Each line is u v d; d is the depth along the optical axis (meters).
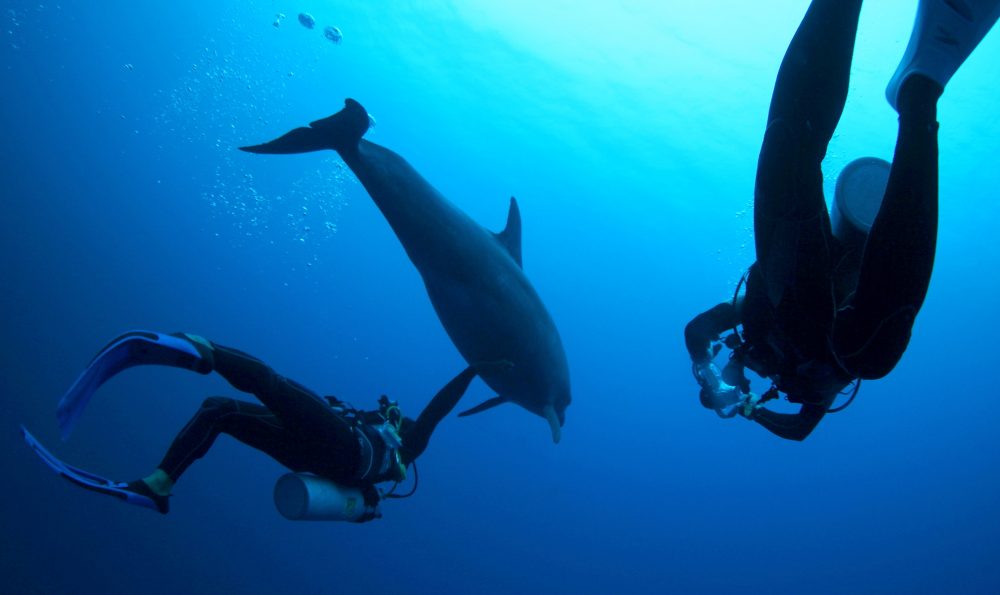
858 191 2.46
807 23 1.84
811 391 2.49
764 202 1.98
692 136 19.00
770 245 2.04
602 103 19.20
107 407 20.00
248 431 3.26
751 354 2.75
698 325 3.15
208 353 2.75
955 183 17.98
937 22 1.86
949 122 16.47
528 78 19.45
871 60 15.21
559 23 17.28
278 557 20.09
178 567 17.50
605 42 17.34
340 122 4.41
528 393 5.14
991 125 16.19
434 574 23.97
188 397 21.55
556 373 5.19
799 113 1.83
